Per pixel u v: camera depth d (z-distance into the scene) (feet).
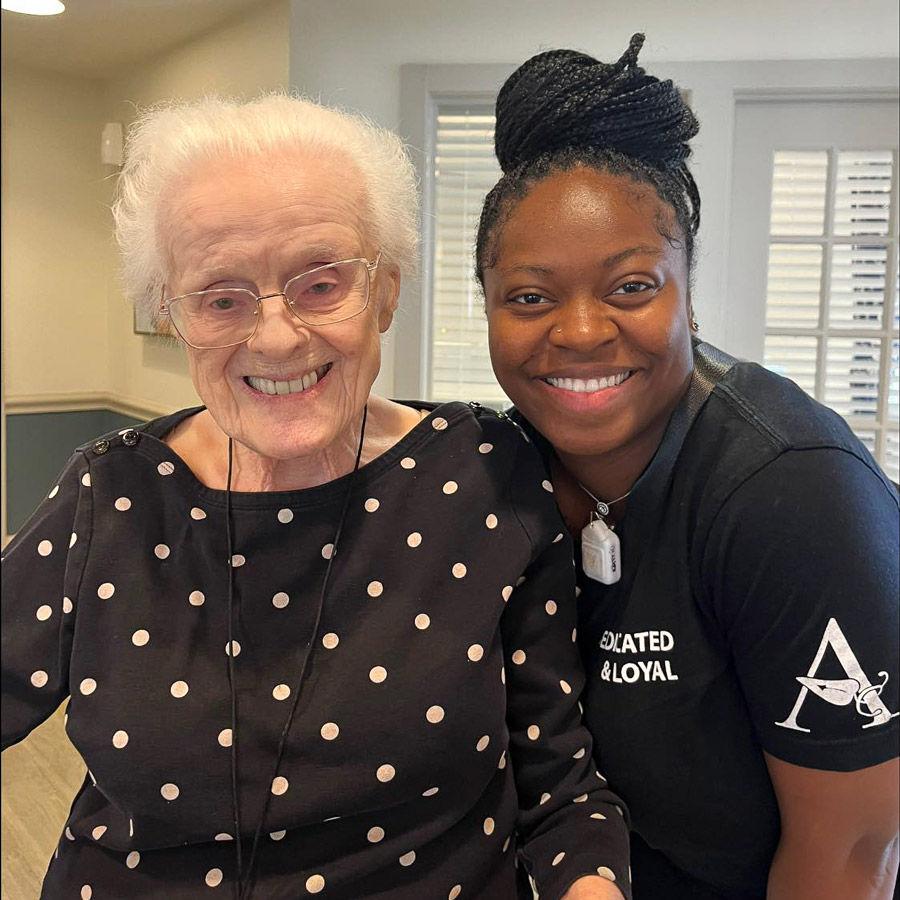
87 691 2.49
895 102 7.34
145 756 2.41
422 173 6.70
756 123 7.48
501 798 2.85
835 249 7.72
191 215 2.36
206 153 2.36
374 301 2.61
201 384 2.53
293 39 5.60
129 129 2.62
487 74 6.42
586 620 3.02
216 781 2.43
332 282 2.45
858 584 2.45
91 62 6.28
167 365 5.75
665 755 2.91
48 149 6.18
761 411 2.68
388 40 6.14
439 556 2.72
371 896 2.57
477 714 2.60
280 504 2.61
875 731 2.55
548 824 2.85
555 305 2.61
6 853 4.31
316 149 2.43
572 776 2.90
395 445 2.80
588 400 2.63
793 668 2.56
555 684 2.89
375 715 2.50
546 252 2.54
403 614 2.63
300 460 2.74
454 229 7.11
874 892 2.80
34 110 6.15
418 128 6.49
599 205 2.51
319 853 2.53
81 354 6.34
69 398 6.23
